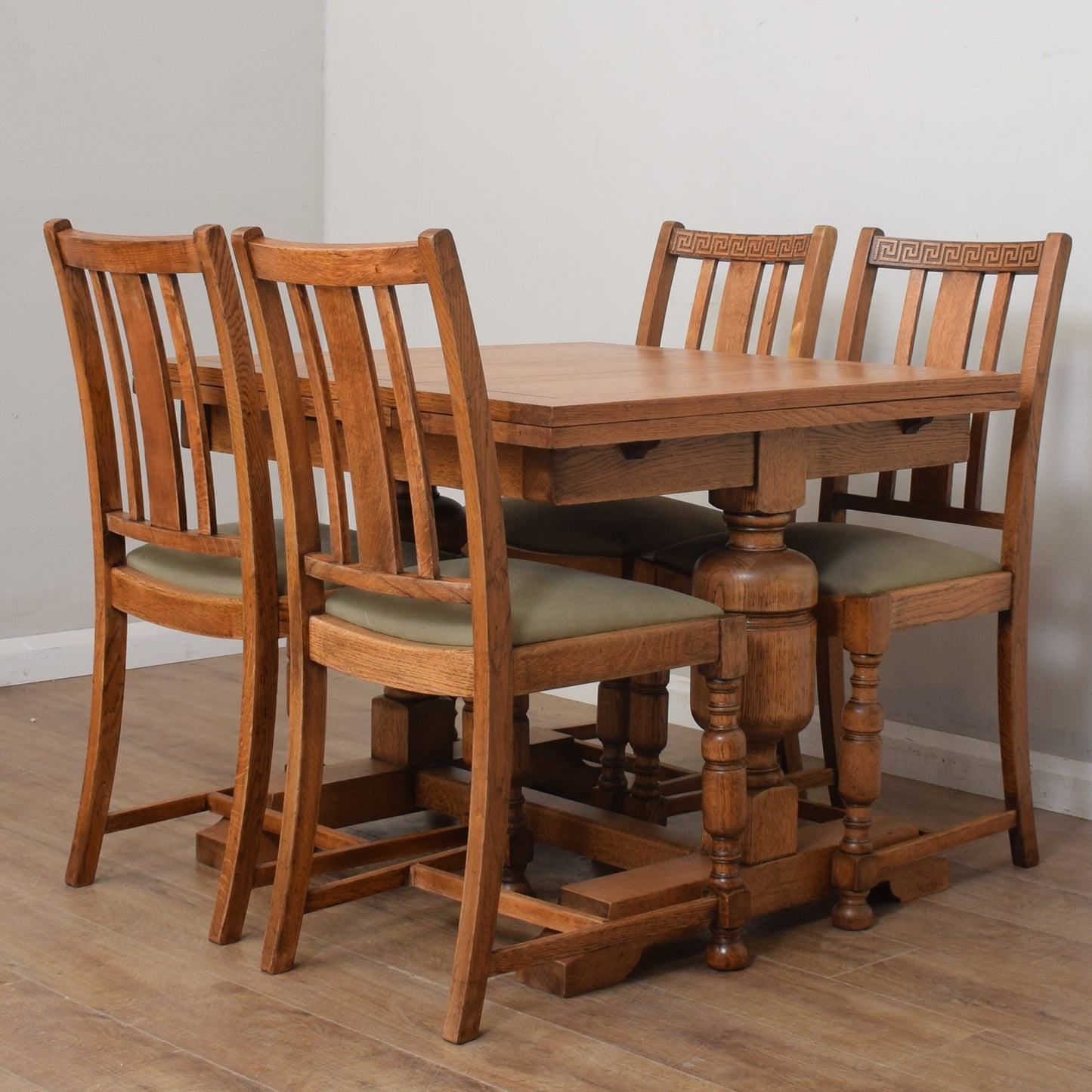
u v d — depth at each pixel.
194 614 2.13
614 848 2.29
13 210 3.53
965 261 2.53
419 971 2.02
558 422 1.75
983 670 2.91
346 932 2.16
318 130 4.16
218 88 3.91
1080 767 2.77
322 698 1.99
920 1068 1.77
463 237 3.85
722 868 2.04
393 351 1.73
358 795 2.53
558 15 3.55
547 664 1.80
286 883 1.99
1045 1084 1.74
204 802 2.40
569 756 2.66
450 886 2.01
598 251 3.54
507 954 1.83
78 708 3.36
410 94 3.92
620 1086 1.71
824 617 2.20
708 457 1.97
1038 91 2.75
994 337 2.48
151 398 2.12
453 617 1.84
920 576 2.26
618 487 1.87
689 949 2.12
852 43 3.01
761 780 2.13
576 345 2.86
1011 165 2.81
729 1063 1.77
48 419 3.62
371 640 1.87
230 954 2.06
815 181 3.11
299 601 1.95
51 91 3.58
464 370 1.67
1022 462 2.37
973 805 2.82
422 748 2.62
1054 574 2.81
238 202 4.00
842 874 2.19
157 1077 1.72
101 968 2.01
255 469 2.00
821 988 1.99
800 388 2.01
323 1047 1.79
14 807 2.67
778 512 2.06
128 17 3.70
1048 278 2.36
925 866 2.33
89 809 2.28
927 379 2.18
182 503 2.12
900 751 3.01
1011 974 2.05
